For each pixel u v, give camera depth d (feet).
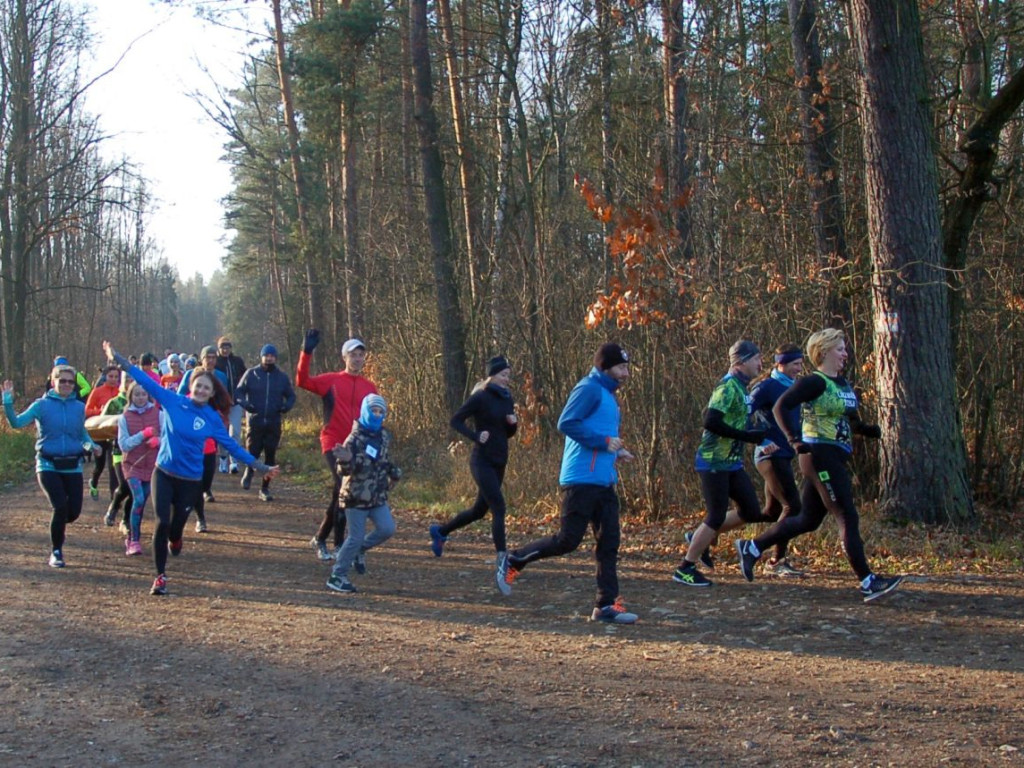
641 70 46.44
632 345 37.45
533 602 24.68
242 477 53.47
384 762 13.89
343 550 26.02
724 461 25.12
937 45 44.27
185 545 33.27
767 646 20.03
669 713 15.79
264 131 118.21
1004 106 34.86
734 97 45.42
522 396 45.19
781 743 14.37
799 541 30.17
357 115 84.12
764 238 39.88
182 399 25.94
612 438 22.03
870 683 17.29
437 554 30.40
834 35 44.47
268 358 45.42
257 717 15.75
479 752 14.24
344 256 85.05
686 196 34.58
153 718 15.65
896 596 23.99
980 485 38.68
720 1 44.04
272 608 23.89
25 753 14.06
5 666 18.35
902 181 31.09
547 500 39.27
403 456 56.65
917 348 31.07
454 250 61.05
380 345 73.82
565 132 50.19
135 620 22.33
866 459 37.01
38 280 149.48
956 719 15.30
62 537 29.09
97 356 167.94
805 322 37.45
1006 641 20.07
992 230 40.45
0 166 99.25
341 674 18.10
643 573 28.02
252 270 144.15
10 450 59.21
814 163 38.83
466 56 55.88
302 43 83.51
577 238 46.42
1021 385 38.73
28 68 100.83
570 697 16.69
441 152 61.67
